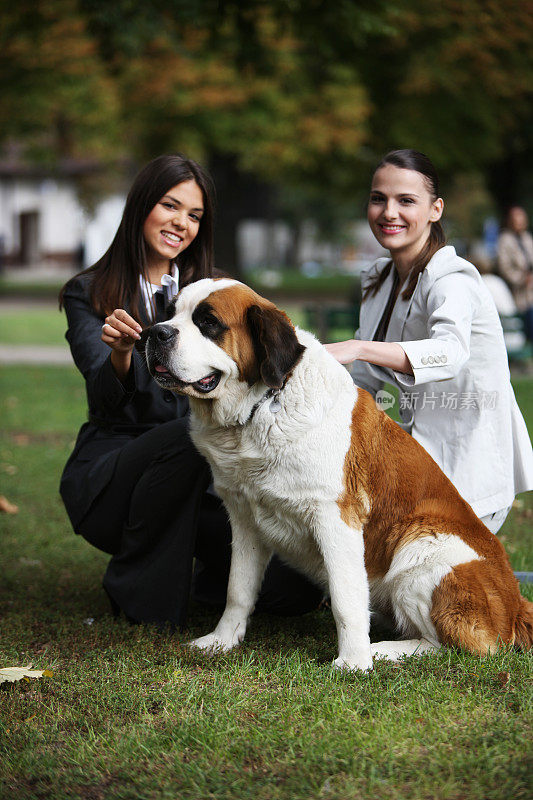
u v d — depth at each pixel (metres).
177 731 2.98
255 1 10.21
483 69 20.73
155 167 4.30
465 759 2.74
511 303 12.82
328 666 3.55
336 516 3.58
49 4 17.47
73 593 4.79
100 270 4.40
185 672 3.56
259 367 3.51
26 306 26.53
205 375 3.44
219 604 4.49
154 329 3.42
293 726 3.00
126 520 4.16
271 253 69.75
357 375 4.39
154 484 3.93
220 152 23.33
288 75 21.50
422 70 20.78
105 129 23.47
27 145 26.89
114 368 3.98
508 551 5.54
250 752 2.85
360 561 3.62
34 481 7.57
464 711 3.09
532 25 19.34
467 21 19.38
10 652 3.75
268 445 3.51
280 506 3.65
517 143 24.41
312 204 67.88
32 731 3.04
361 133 22.38
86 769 2.79
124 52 11.95
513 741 2.84
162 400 4.33
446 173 24.97
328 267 74.25
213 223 4.54
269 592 4.24
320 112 22.08
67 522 6.39
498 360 4.04
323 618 4.42
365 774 2.70
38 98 22.19
